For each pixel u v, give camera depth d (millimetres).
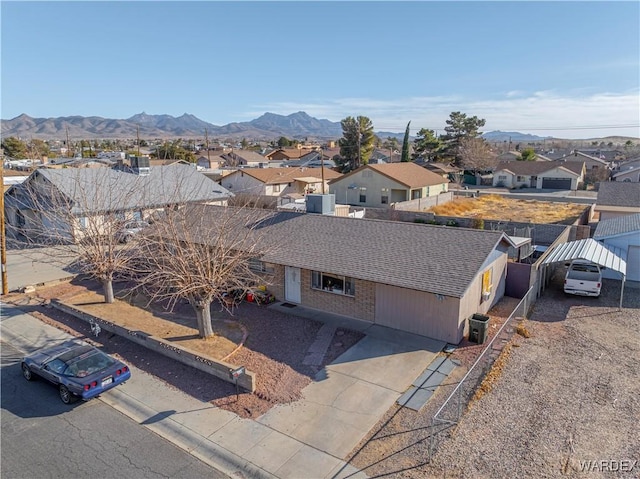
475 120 89312
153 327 18141
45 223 31047
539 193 65562
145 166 37062
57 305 20625
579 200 54656
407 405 12547
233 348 16078
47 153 91750
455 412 12070
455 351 15680
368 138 77188
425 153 92125
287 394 13188
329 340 16594
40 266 27328
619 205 35250
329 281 19016
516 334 17000
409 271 16828
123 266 20672
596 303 20344
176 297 20172
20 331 18422
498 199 55625
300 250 19766
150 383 14141
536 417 11773
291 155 104500
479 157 83000
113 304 20938
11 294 22766
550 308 19828
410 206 43906
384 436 11242
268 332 17391
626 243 23703
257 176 52938
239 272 19922
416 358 15195
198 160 95188
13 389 14031
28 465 10547
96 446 11219
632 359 14922
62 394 13188
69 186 30344
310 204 23875
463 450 10523
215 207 24562
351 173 52219
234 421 12055
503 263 20781
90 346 14672
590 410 12055
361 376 14125
